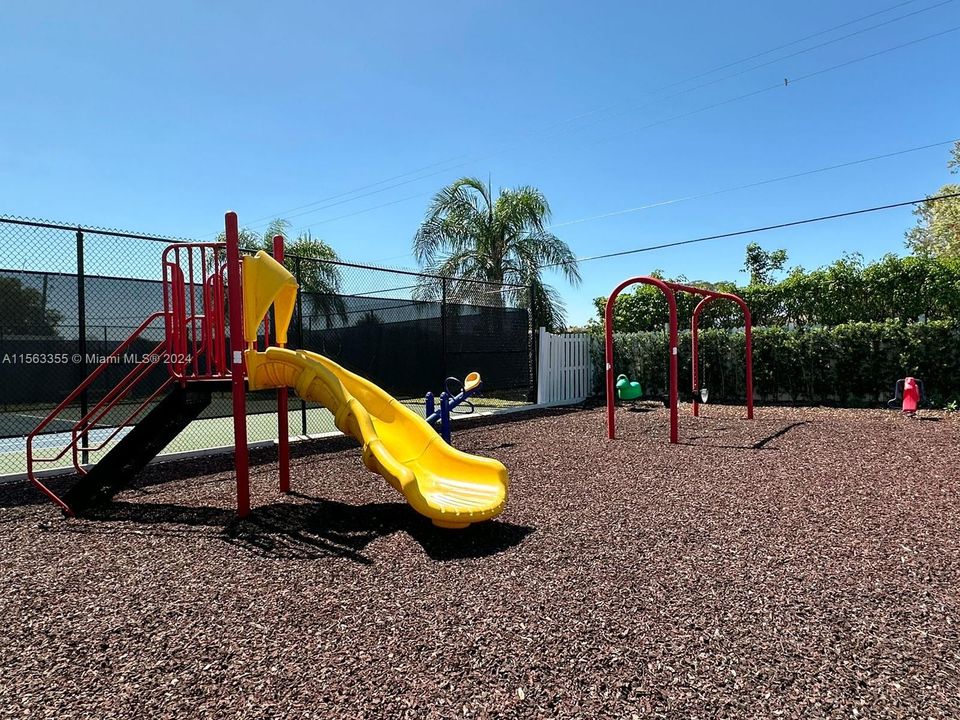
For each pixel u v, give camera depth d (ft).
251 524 13.84
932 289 36.65
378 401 16.72
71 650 7.97
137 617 8.97
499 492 13.38
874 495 15.16
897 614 8.57
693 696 6.59
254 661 7.57
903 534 12.16
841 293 40.40
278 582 10.29
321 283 35.12
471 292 37.01
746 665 7.22
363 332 30.19
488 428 29.37
